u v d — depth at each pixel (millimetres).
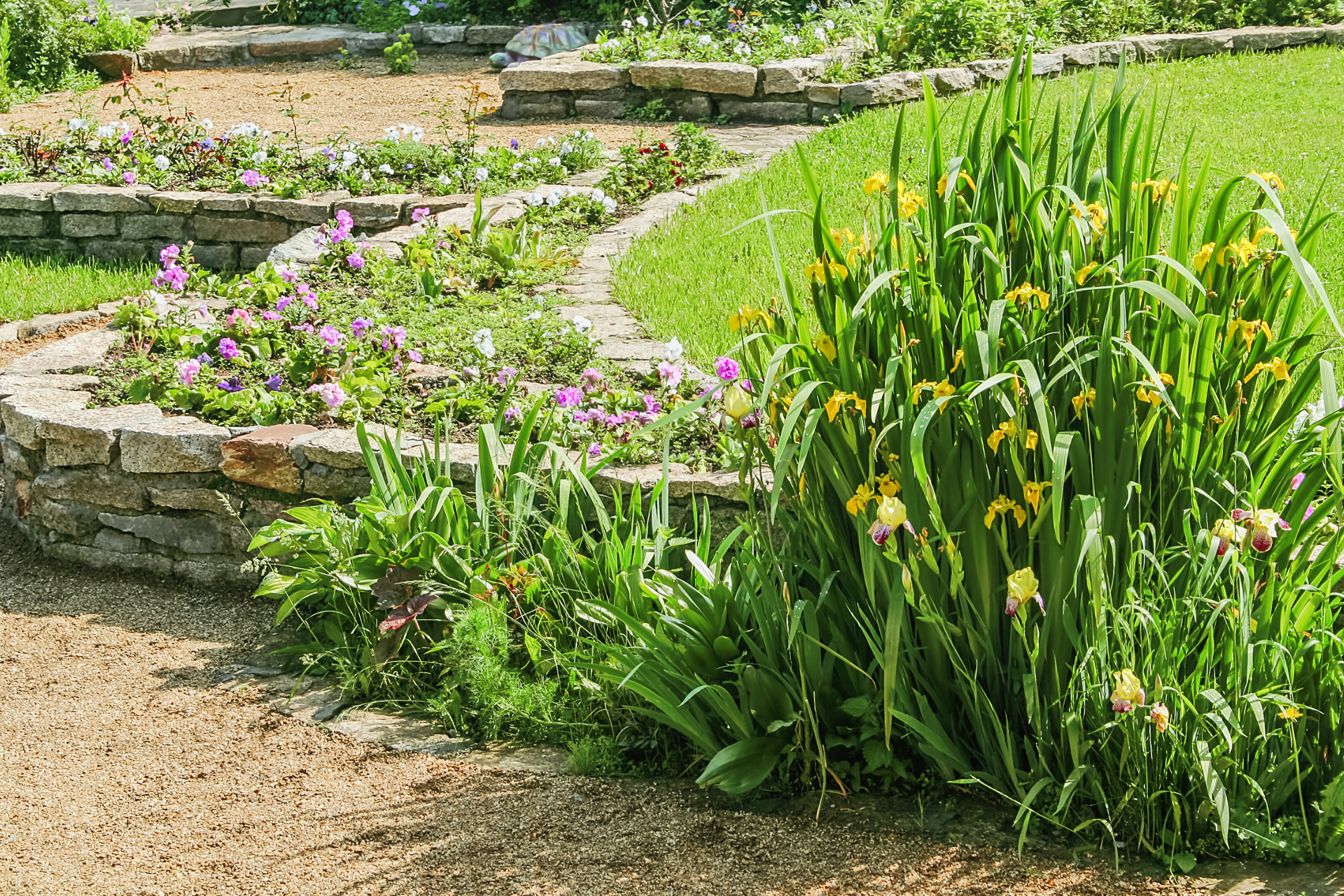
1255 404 2875
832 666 3146
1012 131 2854
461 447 4344
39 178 9250
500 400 4641
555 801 3180
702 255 6715
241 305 5918
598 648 3439
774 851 2910
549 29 13852
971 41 11281
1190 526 2859
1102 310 2756
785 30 12508
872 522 2896
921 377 2848
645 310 5898
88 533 4730
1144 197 2793
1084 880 2721
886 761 3061
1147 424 2689
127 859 3027
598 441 4348
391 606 3719
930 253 2908
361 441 3941
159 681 3918
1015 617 2699
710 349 5336
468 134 10367
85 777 3395
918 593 2893
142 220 8609
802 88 10523
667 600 3385
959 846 2877
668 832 3014
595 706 3496
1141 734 2711
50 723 3680
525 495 3900
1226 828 2580
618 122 10906
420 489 3980
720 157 9094
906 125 9164
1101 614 2607
